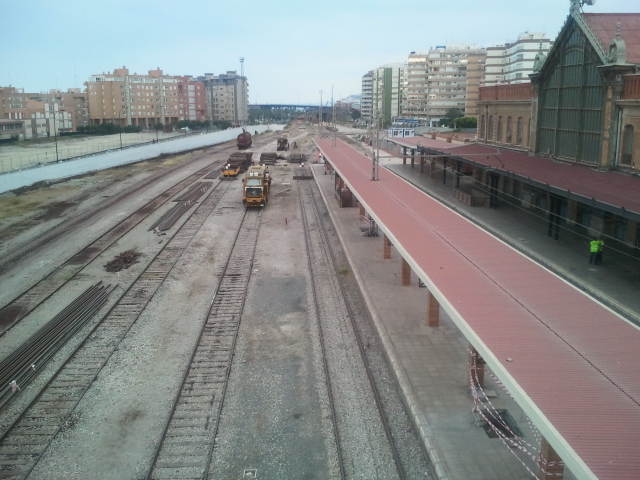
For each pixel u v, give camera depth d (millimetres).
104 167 62906
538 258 24719
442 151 43594
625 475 7246
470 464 11453
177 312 20672
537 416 8555
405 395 14086
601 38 30125
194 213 39344
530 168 31047
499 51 133375
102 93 144625
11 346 17969
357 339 17766
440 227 20328
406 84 168375
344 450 12328
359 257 26719
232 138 128625
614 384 9414
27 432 13219
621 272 22719
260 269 26031
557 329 11523
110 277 24828
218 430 13195
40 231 33438
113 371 16125
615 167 27875
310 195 47125
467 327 11602
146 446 12633
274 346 17688
